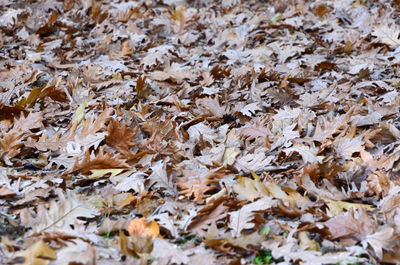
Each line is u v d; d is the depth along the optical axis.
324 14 6.86
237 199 2.78
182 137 3.59
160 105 4.29
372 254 2.33
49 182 2.97
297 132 3.47
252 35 6.11
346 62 5.23
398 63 4.96
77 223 2.55
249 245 2.37
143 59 5.30
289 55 5.43
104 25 6.50
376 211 2.64
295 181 2.98
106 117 3.46
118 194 2.88
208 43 6.32
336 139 3.42
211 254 2.25
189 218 2.60
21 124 3.59
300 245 2.36
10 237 2.48
